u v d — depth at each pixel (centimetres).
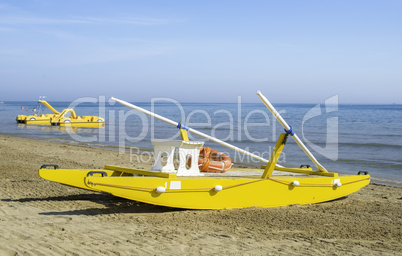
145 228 606
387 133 3222
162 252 492
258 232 616
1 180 1011
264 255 502
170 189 677
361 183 937
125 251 488
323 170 902
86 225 607
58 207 731
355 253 530
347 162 1750
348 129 3612
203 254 493
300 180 816
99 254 472
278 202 798
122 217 675
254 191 765
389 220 744
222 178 746
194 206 706
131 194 647
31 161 1434
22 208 704
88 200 806
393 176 1428
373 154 2017
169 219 673
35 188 916
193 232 594
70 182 738
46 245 493
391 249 557
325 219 726
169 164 807
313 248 544
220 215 708
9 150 1802
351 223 707
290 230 639
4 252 461
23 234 536
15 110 8869
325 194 866
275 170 983
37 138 2653
